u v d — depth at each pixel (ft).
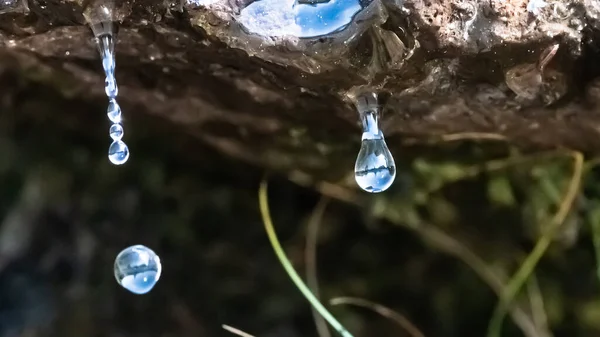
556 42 0.36
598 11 0.36
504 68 0.37
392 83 0.38
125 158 0.37
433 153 0.48
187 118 0.49
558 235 0.53
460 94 0.40
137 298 0.57
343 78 0.38
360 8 0.35
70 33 0.38
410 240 0.57
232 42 0.36
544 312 0.55
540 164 0.49
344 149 0.48
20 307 0.57
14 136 0.55
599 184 0.51
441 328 0.57
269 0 0.36
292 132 0.47
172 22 0.37
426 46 0.35
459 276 0.57
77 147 0.56
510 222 0.54
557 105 0.40
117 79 0.44
